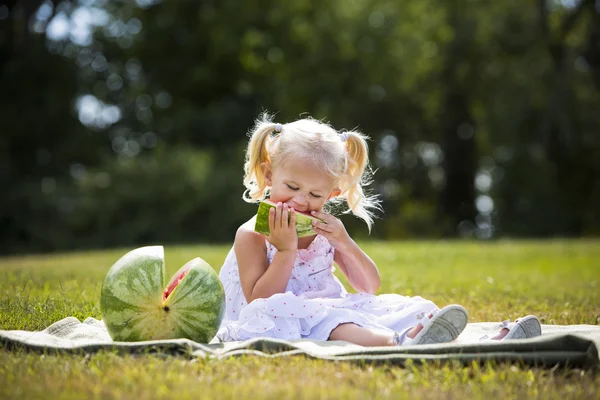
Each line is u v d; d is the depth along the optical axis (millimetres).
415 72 35750
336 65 35156
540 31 36219
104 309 4930
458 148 40125
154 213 32625
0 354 4492
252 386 3830
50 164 35156
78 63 36031
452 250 18328
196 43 37250
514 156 38906
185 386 3787
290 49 35312
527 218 39375
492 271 12992
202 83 37688
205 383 3873
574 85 36500
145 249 5078
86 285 8602
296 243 5387
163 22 36969
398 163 40281
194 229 33125
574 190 38312
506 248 19359
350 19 35219
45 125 34438
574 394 3881
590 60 35344
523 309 7473
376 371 4195
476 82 38156
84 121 37188
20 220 32469
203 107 38625
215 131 36594
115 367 4141
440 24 36938
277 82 35688
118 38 37688
